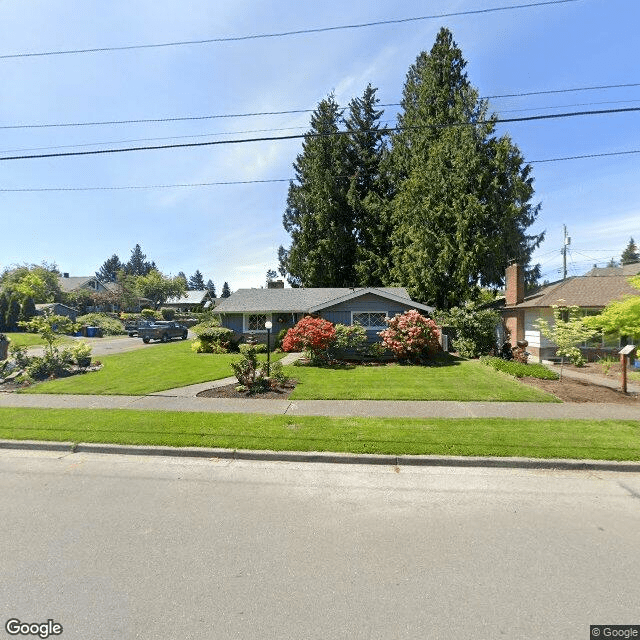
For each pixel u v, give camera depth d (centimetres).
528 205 2511
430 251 2272
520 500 440
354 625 254
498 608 269
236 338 2130
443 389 1017
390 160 3158
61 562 325
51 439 635
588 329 1273
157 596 284
